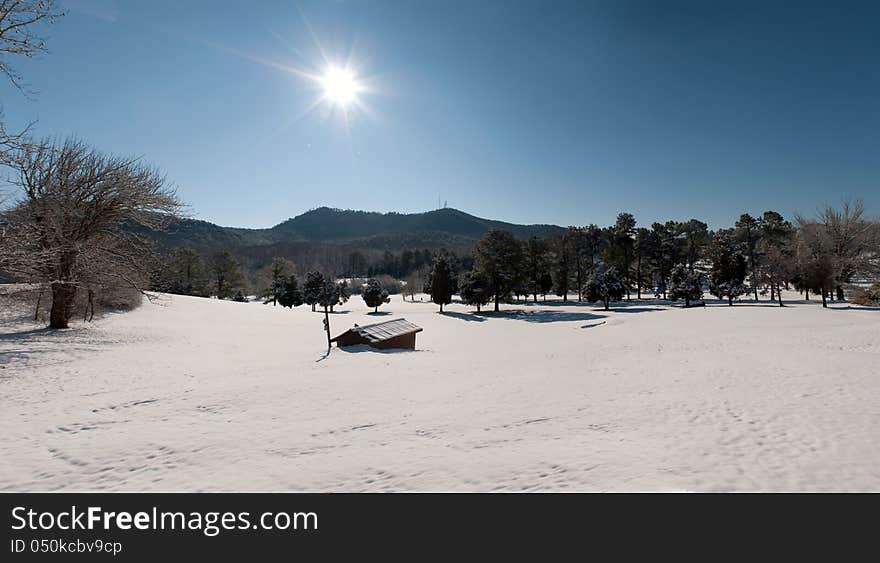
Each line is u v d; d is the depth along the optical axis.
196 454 7.52
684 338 23.06
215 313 45.06
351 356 20.61
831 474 5.82
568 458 6.75
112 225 23.77
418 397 11.37
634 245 78.56
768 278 57.06
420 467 6.70
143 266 25.23
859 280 65.38
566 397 10.92
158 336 25.11
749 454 6.57
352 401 10.98
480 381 13.59
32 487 6.39
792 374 12.27
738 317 31.56
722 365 14.44
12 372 13.70
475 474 6.36
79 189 22.34
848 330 21.67
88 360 16.25
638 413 9.12
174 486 6.36
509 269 64.94
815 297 60.22
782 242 66.19
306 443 7.94
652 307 60.47
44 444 8.03
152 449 7.76
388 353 22.05
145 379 13.72
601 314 52.06
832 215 51.78
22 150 15.21
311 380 13.92
